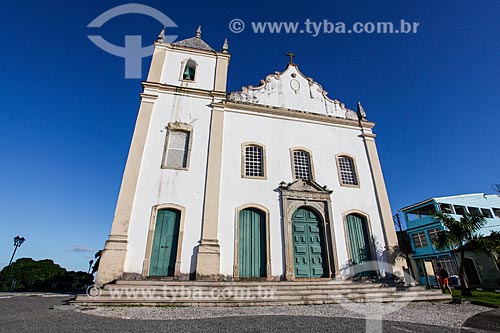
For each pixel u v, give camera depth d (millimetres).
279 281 9523
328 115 13938
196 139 11398
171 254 9375
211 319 5543
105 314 5793
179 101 11992
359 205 12031
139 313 6000
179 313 6113
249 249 10172
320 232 11188
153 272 9000
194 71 13375
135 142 10539
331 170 12555
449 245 11172
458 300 8648
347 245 11047
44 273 25812
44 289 16109
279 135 12656
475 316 6445
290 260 10180
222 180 10883
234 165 11359
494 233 11266
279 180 11609
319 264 10609
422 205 21703
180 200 10094
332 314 6348
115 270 8500
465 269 18203
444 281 10102
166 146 10945
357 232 11609
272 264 10023
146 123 11031
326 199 11578
